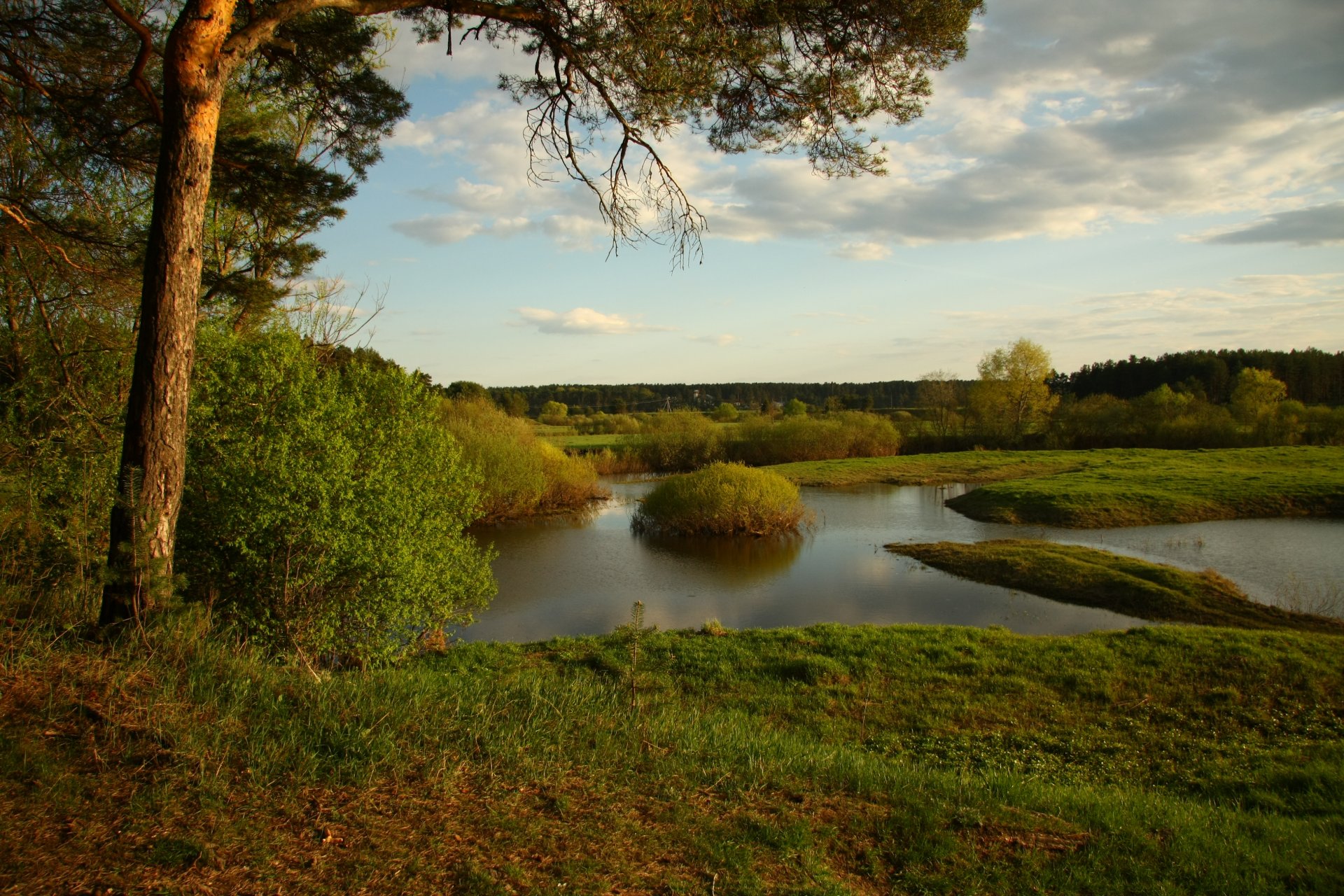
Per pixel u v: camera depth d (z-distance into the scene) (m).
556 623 15.52
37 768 3.76
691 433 51.59
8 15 7.45
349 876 3.35
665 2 6.58
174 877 3.16
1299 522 25.98
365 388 10.65
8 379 9.03
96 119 7.77
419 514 9.97
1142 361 83.00
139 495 5.52
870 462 48.84
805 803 4.68
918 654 11.30
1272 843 4.88
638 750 5.27
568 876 3.53
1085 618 15.68
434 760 4.60
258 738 4.45
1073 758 8.01
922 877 3.87
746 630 12.95
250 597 8.27
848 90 8.02
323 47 8.20
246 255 13.74
